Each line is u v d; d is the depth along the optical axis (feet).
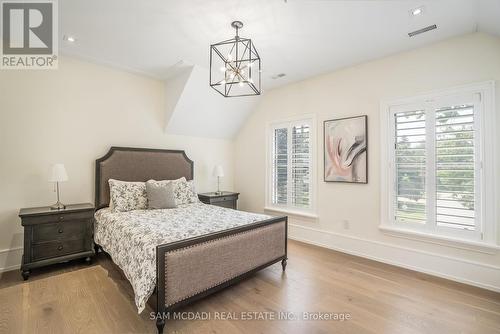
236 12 7.44
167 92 13.61
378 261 10.54
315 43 9.31
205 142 15.69
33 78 9.93
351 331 6.13
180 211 10.72
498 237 8.04
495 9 6.84
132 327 6.21
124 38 9.11
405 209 10.00
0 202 9.29
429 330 6.17
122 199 10.75
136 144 12.80
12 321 6.37
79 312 6.79
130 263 7.22
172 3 7.04
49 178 9.44
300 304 7.30
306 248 12.19
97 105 11.50
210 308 7.08
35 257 8.80
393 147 10.31
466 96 8.65
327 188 12.31
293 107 13.70
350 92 11.47
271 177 14.98
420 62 9.56
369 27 8.21
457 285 8.43
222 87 13.20
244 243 8.11
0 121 9.29
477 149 8.45
